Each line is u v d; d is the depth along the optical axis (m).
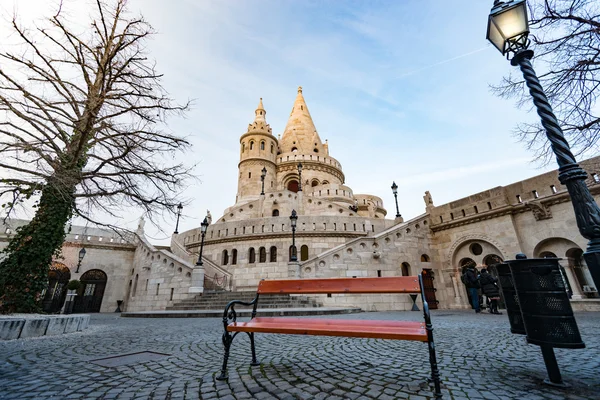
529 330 3.16
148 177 8.48
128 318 13.27
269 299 15.23
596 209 3.21
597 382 2.98
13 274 7.96
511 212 14.73
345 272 16.16
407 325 3.32
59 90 8.17
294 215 17.39
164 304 18.12
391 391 2.85
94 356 4.62
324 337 6.46
